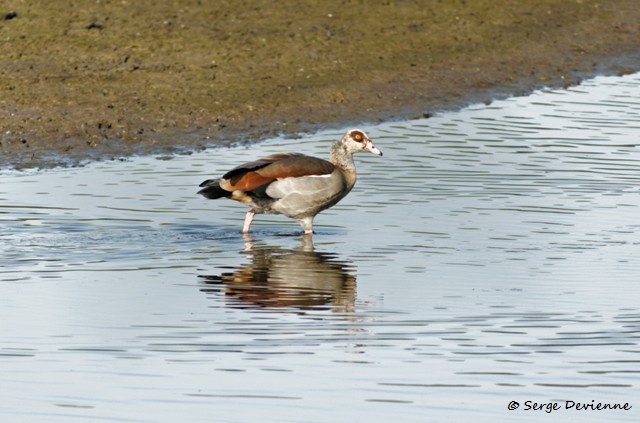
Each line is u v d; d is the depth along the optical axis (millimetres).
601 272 14602
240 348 11984
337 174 16922
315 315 13023
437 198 18141
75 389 10992
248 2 31234
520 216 17172
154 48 27109
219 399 10781
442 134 22609
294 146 21906
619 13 33906
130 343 12117
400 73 27062
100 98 23766
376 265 15000
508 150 21234
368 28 30016
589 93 26688
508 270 14695
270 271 14727
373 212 17500
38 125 22125
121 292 13773
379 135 22578
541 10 33281
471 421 10391
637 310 13172
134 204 17719
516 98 26109
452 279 14328
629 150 21234
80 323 12656
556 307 13266
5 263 14820
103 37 27625
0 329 12445
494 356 11781
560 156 20734
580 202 17891
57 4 29781
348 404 10711
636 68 29438
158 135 22156
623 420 10484
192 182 19125
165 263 15047
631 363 11625
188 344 12078
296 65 26812
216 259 15281
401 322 12789
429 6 32375
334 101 24859
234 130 22766
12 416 10414
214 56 26844
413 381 11211
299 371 11422
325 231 16672
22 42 27062
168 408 10609
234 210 17734
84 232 16266
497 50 29578
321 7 31344
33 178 19312
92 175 19531
